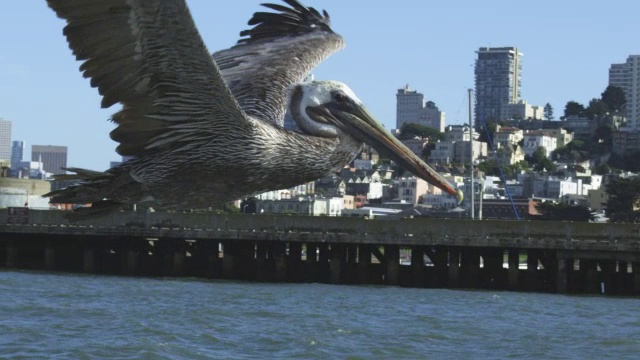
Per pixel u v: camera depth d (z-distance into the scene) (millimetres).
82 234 64250
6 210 65562
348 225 60438
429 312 39812
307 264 62438
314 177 9055
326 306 40875
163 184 8969
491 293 54531
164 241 64375
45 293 43062
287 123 9734
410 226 59469
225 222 62344
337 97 9055
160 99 8672
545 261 59312
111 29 8188
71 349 26078
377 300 45375
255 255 63531
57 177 9039
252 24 10484
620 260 56781
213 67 8594
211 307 38062
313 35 10445
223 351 27094
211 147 8844
